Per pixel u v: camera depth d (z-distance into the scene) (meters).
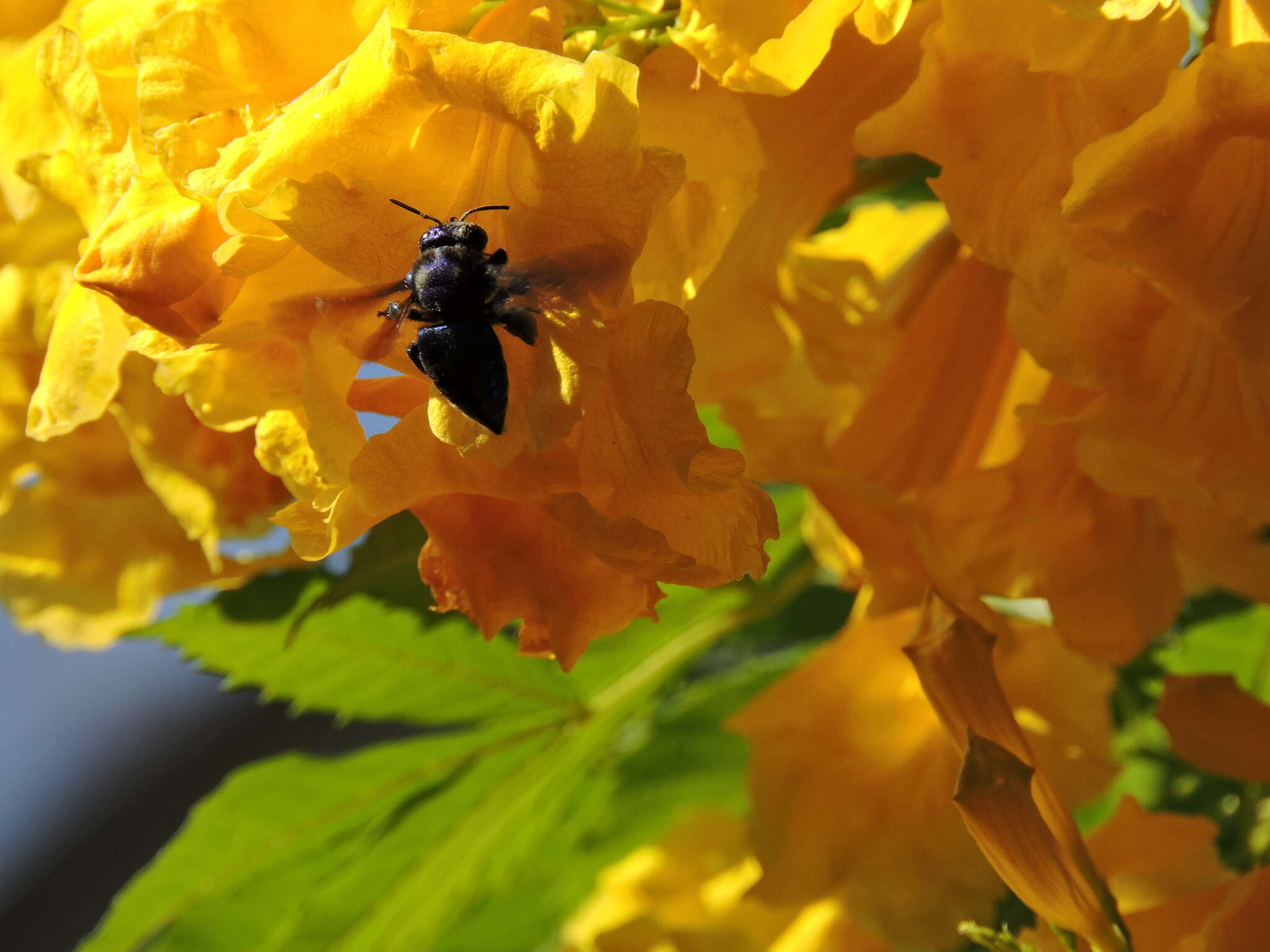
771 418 0.26
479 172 0.22
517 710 0.31
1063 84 0.22
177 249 0.22
